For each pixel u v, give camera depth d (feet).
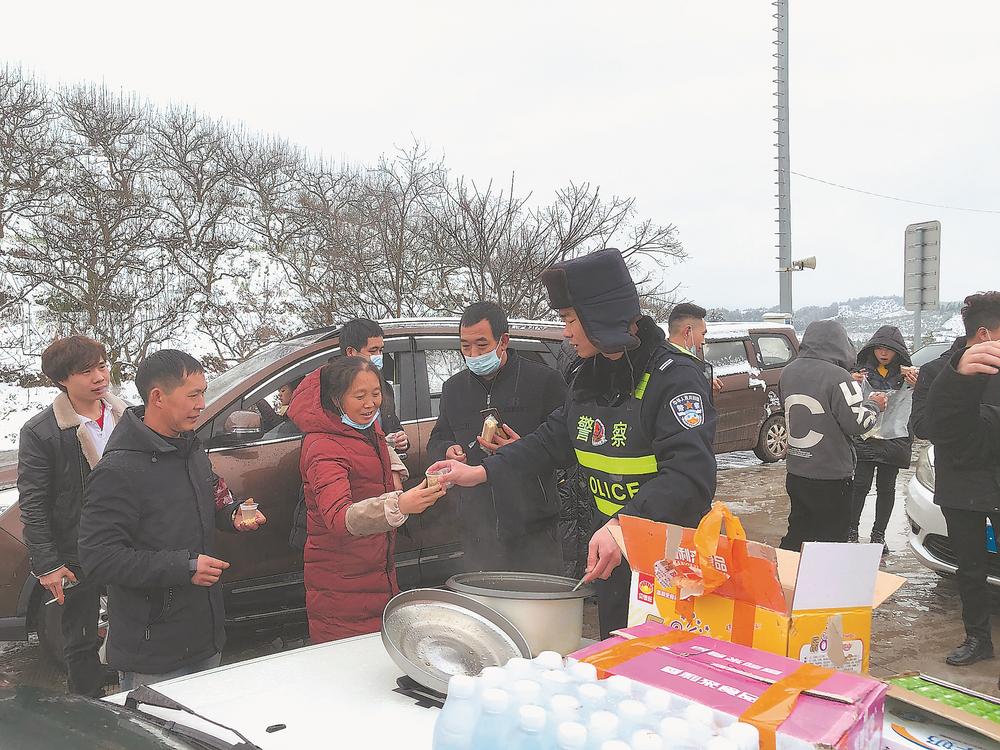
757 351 31.17
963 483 11.67
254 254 61.26
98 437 10.18
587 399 7.05
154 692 4.56
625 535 4.58
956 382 10.42
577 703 3.13
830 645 3.85
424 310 42.78
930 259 29.58
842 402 12.83
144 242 59.67
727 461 32.71
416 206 44.42
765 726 2.96
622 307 6.36
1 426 48.42
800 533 14.08
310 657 5.62
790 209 50.08
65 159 60.70
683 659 3.64
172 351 7.33
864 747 3.09
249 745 3.99
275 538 12.72
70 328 54.60
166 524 7.23
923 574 17.11
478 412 10.46
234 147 65.67
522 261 40.91
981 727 3.41
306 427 8.29
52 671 12.73
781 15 49.11
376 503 7.14
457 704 3.20
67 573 9.87
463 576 5.90
